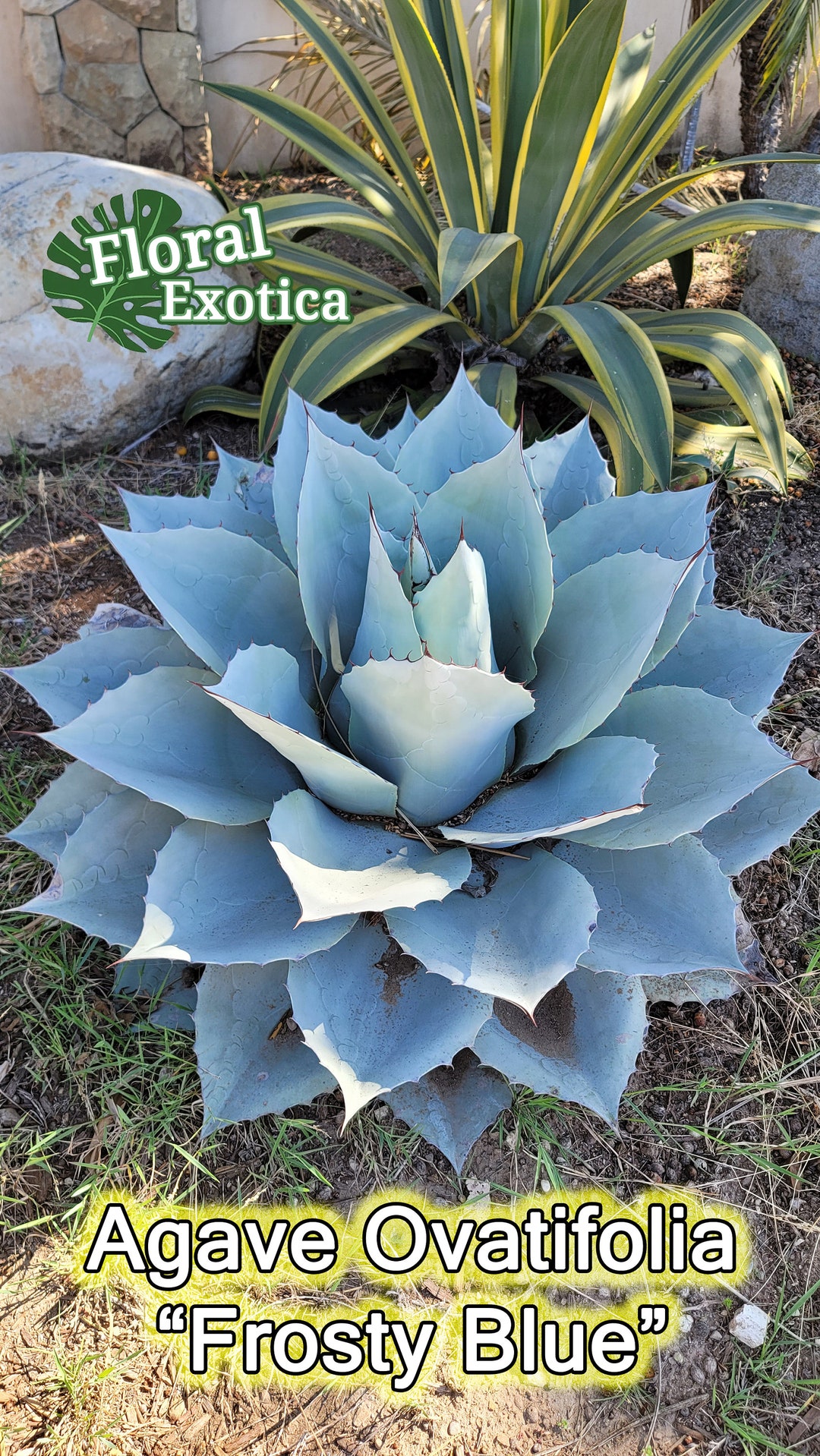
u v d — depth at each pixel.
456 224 1.83
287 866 0.87
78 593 1.71
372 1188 1.15
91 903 1.06
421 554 1.02
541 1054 1.03
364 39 2.65
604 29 1.46
